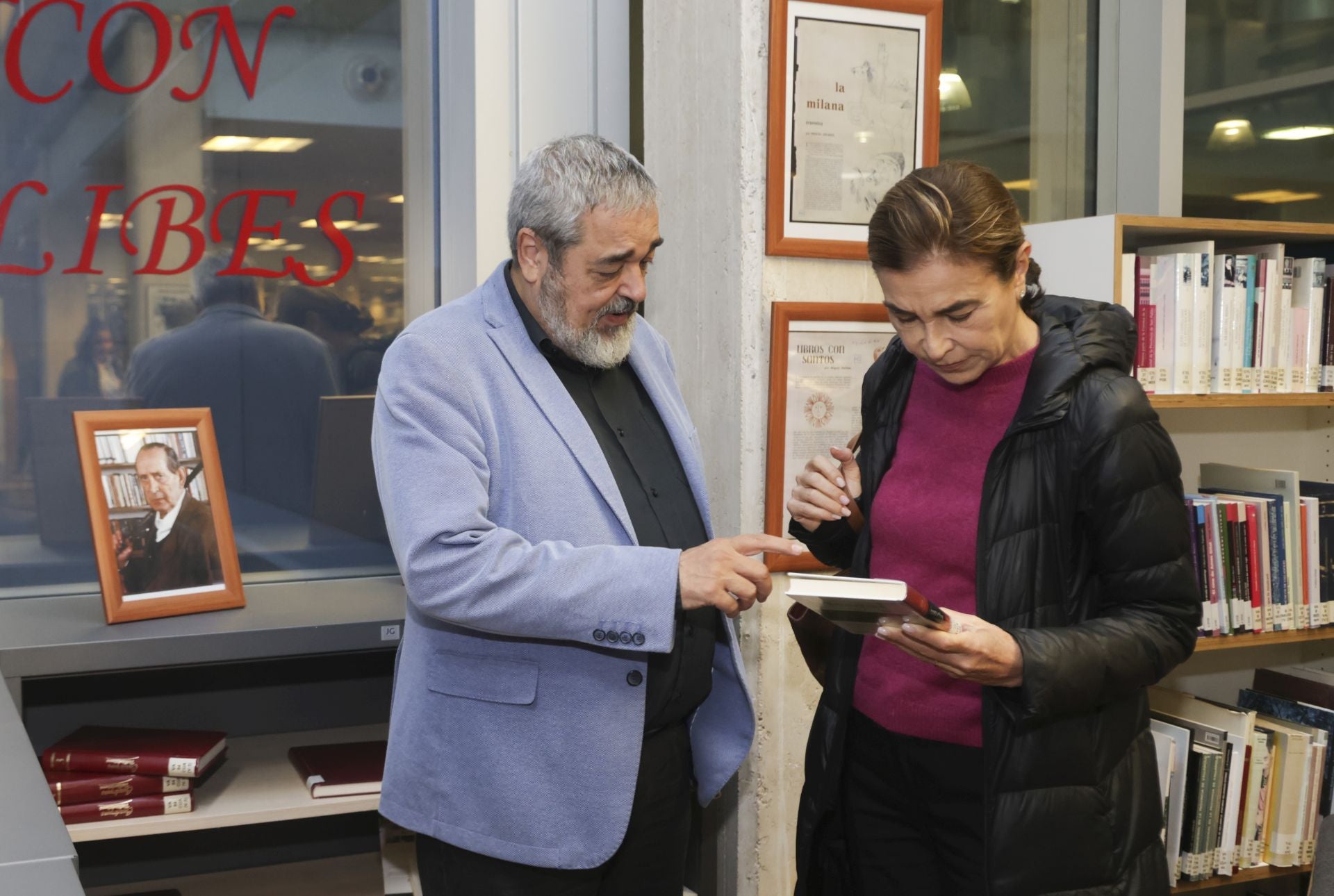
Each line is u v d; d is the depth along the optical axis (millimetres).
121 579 2254
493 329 1725
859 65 2434
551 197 1637
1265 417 3102
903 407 1709
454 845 1689
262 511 2676
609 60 2795
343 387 2742
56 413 2508
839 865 1800
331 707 2727
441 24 2742
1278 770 2604
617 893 1815
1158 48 2992
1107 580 1490
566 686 1673
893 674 1664
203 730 2492
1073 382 1465
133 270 2551
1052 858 1472
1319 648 3182
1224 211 3162
